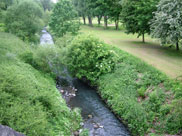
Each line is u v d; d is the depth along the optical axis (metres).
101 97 16.78
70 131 11.29
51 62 20.81
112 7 44.31
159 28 19.03
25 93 11.30
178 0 17.25
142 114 11.91
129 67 17.83
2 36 28.70
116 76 17.64
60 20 36.47
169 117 10.64
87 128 12.24
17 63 17.47
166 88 12.89
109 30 47.03
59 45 23.64
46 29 64.25
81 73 20.30
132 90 14.77
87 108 14.97
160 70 16.33
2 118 8.55
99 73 19.36
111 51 20.38
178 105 10.67
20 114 9.33
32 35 35.88
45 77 19.06
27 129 8.59
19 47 24.89
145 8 24.73
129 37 35.66
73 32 34.59
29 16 35.12
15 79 12.51
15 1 40.91
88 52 19.86
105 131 11.98
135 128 11.66
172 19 17.08
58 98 14.77
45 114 10.43
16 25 32.56
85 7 54.53
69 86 19.61
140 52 23.42
